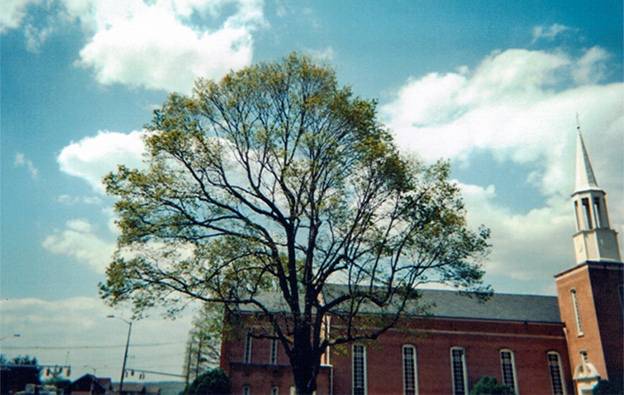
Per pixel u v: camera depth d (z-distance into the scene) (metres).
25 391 65.44
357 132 24.02
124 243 21.44
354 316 25.55
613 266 41.66
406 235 22.72
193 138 22.47
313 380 21.77
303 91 24.56
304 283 23.08
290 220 23.53
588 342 41.16
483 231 22.77
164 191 21.84
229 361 39.59
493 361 43.72
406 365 42.69
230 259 22.58
